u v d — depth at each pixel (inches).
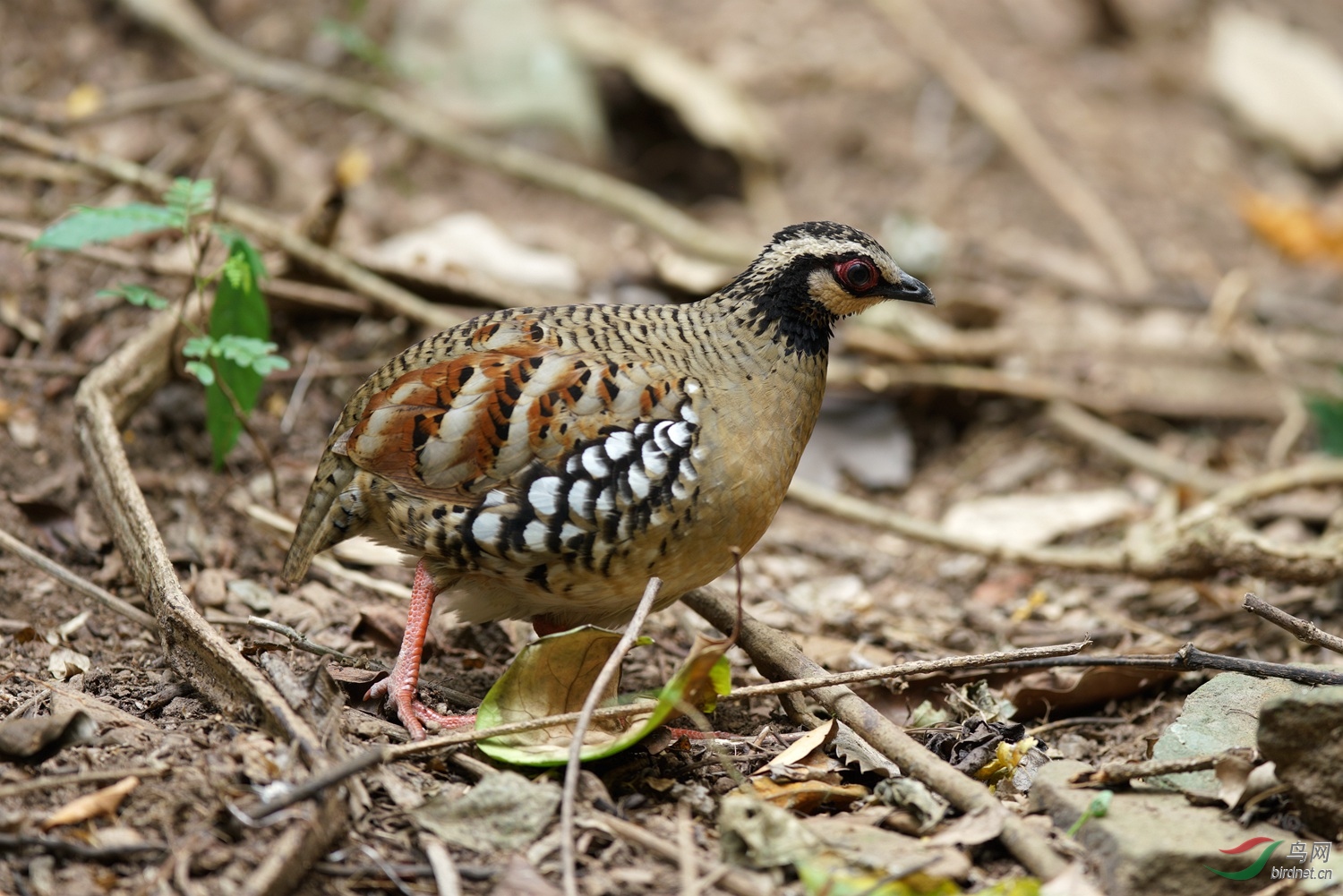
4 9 585.0
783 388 309.1
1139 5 800.3
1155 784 279.6
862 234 324.5
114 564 374.9
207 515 405.7
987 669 348.2
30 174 491.2
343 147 597.3
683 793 283.7
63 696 297.0
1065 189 663.8
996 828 264.4
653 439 289.3
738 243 577.9
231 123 569.9
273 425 447.2
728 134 642.2
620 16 721.0
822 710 324.5
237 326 369.1
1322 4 828.6
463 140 581.0
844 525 484.7
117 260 445.7
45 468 407.2
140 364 404.2
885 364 532.7
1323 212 680.4
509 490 290.2
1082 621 409.7
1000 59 742.5
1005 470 521.7
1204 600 419.2
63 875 239.8
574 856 256.2
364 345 475.2
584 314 310.3
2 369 434.6
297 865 243.0
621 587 302.5
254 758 266.1
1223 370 577.6
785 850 254.1
